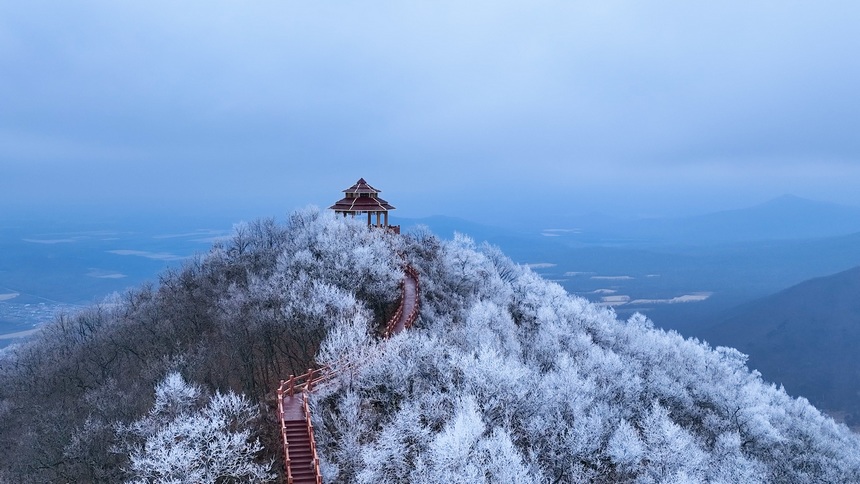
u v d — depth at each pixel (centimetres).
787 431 6088
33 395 4925
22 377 5716
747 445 5319
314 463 2716
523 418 3569
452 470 2833
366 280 5162
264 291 4947
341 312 4362
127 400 3956
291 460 2775
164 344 4834
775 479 5025
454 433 2908
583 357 5272
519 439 3466
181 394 3469
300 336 4422
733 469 4316
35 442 3828
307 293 4691
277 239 6731
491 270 7550
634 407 4600
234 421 3272
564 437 3512
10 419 4650
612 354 5200
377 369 3456
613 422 4016
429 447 2975
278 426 3216
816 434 6197
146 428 3338
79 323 7112
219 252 6544
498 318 5309
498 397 3466
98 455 3441
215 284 5878
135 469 3019
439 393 3469
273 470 3000
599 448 3606
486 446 3000
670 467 3656
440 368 3625
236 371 4294
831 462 5584
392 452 2941
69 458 3534
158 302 5847
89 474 3462
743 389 6525
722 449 4738
